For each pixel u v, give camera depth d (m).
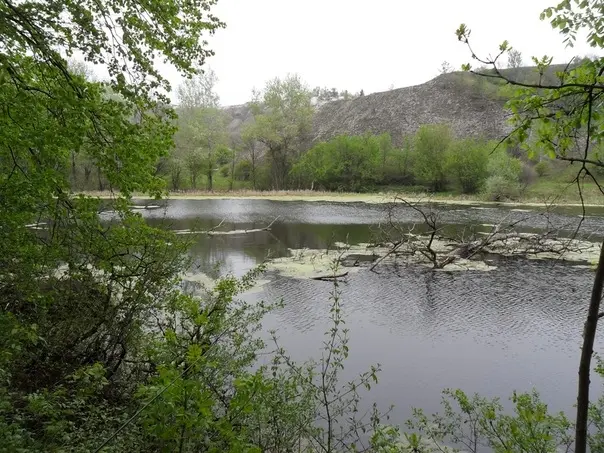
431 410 6.45
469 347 8.80
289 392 4.45
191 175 52.41
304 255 17.09
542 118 2.51
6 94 4.45
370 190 50.62
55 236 5.50
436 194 45.69
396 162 52.53
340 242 19.97
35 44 4.04
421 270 14.91
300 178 54.97
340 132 75.06
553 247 17.83
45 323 5.09
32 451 2.93
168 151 5.33
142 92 4.89
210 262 15.77
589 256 16.81
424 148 47.81
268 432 4.06
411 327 9.80
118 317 5.62
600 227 23.00
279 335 9.15
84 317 5.45
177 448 2.63
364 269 15.05
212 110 51.44
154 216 28.64
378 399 6.72
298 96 55.19
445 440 5.53
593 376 7.62
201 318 4.12
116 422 3.75
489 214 29.28
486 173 43.00
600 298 2.23
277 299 11.59
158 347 4.04
